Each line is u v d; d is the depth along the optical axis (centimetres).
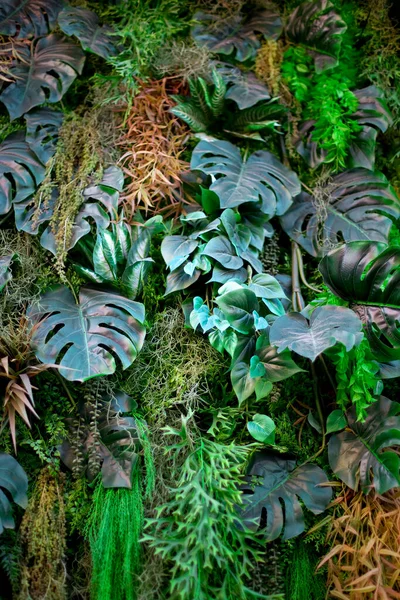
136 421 151
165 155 174
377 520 143
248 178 172
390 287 146
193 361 158
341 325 139
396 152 195
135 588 137
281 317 146
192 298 162
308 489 151
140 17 188
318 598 148
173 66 186
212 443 144
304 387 165
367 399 148
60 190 165
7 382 145
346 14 199
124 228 159
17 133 176
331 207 181
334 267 149
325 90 188
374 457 148
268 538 143
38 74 179
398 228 185
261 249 167
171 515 142
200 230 166
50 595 137
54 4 189
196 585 127
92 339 148
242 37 195
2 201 163
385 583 138
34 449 146
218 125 189
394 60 197
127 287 156
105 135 178
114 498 144
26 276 161
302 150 187
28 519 142
